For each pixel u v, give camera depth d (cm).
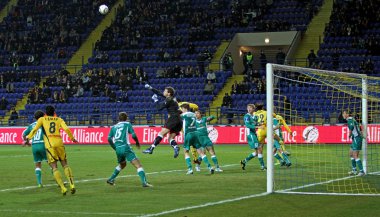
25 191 2511
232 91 6994
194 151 3400
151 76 7694
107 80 7600
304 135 5794
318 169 3450
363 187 2602
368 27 7600
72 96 7556
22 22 9169
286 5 8212
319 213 1862
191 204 2084
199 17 8288
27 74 8125
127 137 2628
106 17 8975
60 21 8919
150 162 4103
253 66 8188
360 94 3042
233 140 6247
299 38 7806
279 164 3803
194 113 3253
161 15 8506
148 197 2283
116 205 2078
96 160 4338
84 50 8562
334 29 7600
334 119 5844
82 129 6694
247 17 8125
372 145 5244
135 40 8250
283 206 2014
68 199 2245
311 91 5962
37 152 2666
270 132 2431
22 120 7338
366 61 6956
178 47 8056
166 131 2889
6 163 4122
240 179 2936
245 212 1886
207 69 7669
